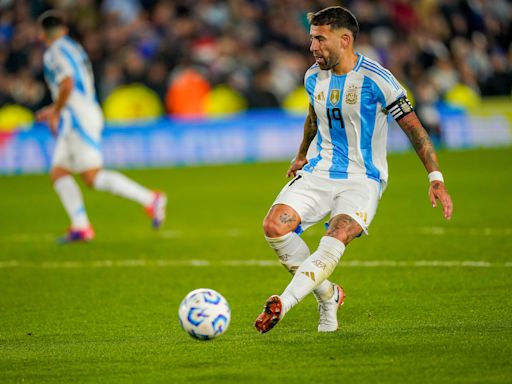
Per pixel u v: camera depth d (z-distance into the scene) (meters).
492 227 44.53
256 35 94.56
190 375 20.67
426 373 20.00
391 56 91.19
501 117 92.12
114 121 85.81
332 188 24.33
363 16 95.50
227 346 23.30
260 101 90.06
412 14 98.94
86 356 22.91
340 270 35.62
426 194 58.66
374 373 20.17
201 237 45.84
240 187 66.81
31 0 94.06
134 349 23.50
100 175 45.00
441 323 25.75
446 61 95.88
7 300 32.34
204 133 84.94
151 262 39.28
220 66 90.62
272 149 86.25
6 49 91.62
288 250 24.31
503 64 102.50
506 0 106.69
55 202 62.94
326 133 24.70
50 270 38.06
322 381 19.77
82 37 91.00
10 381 20.80
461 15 102.12
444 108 90.25
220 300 22.66
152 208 45.91
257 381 19.97
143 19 95.00
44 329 27.52
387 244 41.16
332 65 24.00
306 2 97.06
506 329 23.97
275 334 25.02
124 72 86.94
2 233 49.50
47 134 81.94
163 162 83.75
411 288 31.64
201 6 96.31
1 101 87.81
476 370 20.08
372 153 24.42
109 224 51.72
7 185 74.06
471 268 34.72
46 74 44.31
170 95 87.94
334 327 24.94
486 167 72.75
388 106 23.80
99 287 34.25
